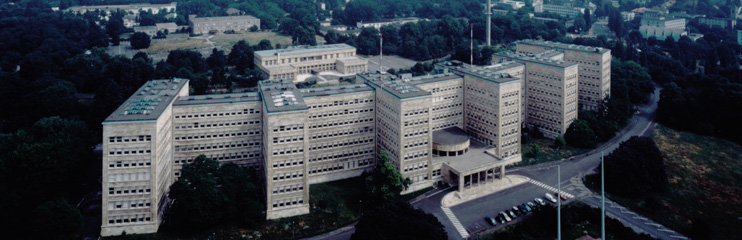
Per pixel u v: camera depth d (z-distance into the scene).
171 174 196.75
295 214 190.12
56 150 199.12
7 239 173.88
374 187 193.12
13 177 193.62
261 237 177.38
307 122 185.25
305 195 190.38
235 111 199.62
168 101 192.50
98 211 190.25
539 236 178.62
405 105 199.75
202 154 193.00
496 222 186.75
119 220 173.75
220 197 178.62
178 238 174.38
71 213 168.25
